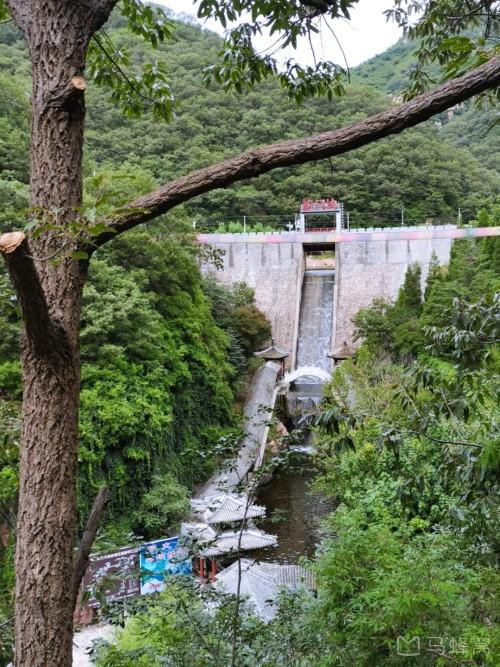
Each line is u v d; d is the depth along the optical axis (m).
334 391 14.84
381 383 14.45
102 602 3.01
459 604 3.65
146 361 15.73
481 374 3.81
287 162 2.14
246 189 42.72
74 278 2.14
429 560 3.98
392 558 4.08
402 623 3.63
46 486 2.04
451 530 5.08
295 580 9.33
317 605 4.20
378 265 33.09
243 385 25.28
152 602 4.00
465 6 4.30
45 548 2.03
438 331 3.79
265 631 4.10
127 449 13.70
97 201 1.76
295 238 32.72
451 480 4.23
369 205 43.28
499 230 27.45
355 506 10.41
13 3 2.31
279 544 15.04
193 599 4.12
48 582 2.02
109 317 14.24
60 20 2.21
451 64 2.22
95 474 13.08
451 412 3.76
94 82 3.98
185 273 20.61
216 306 26.53
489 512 3.81
